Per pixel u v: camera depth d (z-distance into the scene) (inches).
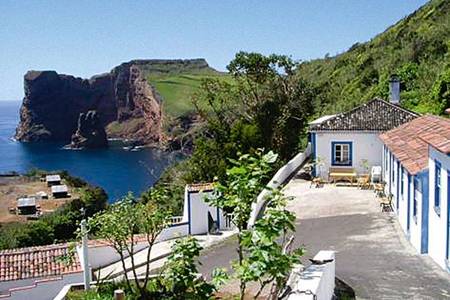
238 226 357.1
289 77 1915.6
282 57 1931.6
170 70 7367.1
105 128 7317.9
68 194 2459.4
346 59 2979.8
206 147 1557.6
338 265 612.4
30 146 6742.1
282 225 327.6
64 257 711.7
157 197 679.1
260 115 1798.7
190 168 1587.1
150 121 6505.9
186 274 422.9
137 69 7062.0
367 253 658.8
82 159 5315.0
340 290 522.0
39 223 1609.3
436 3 2677.2
